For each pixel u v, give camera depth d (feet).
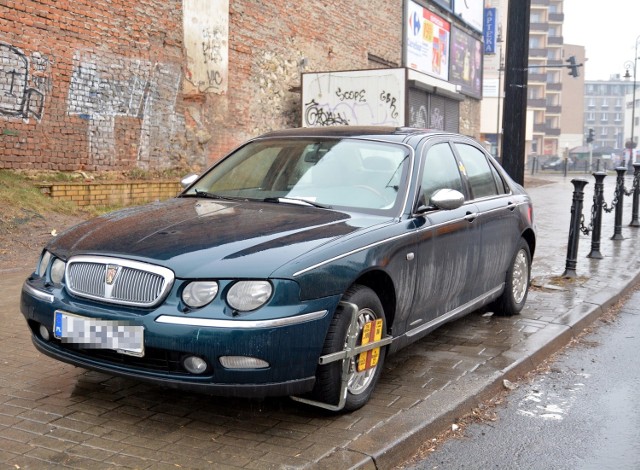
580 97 411.13
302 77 57.62
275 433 12.82
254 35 53.83
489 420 14.80
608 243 39.96
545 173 189.98
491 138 216.54
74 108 38.99
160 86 44.83
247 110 53.62
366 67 71.20
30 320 13.98
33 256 28.73
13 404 13.83
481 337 19.86
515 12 27.45
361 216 15.19
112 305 12.60
